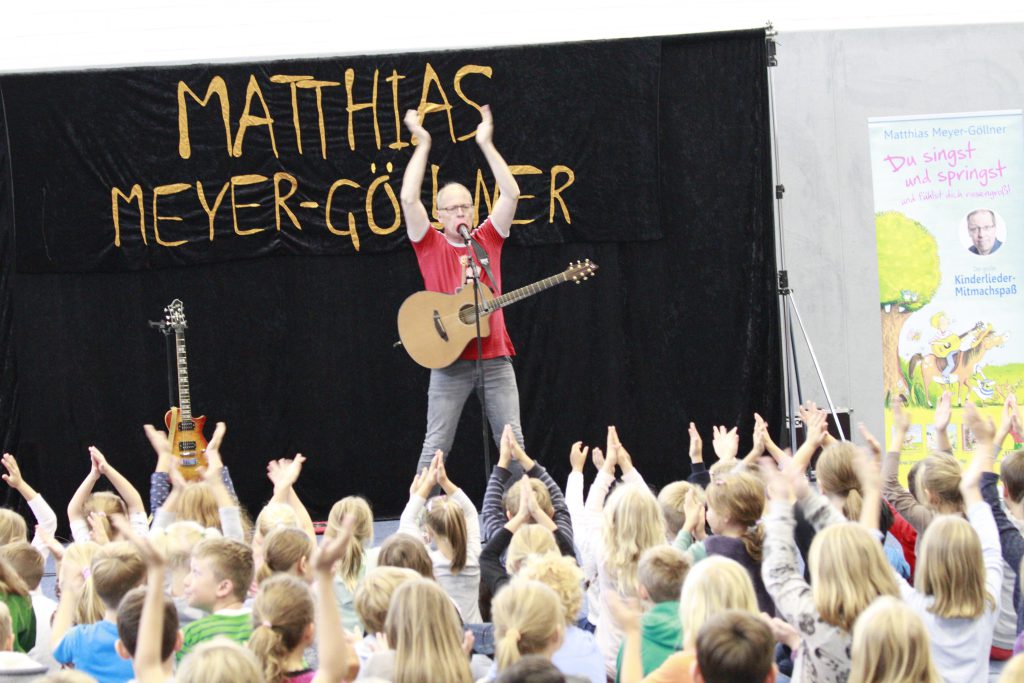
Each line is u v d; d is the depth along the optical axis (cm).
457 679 358
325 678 338
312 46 1050
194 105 1016
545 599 375
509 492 564
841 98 1055
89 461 1040
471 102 1020
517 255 1053
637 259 1047
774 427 1039
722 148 1032
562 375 1056
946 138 1050
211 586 426
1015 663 304
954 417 1041
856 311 1052
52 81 1003
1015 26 1055
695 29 1057
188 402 990
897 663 326
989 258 1047
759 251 1035
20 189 1007
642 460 1055
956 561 433
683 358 1046
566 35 1056
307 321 1052
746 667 318
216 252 1027
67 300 1038
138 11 1043
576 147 1023
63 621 490
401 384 1057
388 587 409
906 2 1056
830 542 393
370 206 1030
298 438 1055
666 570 420
